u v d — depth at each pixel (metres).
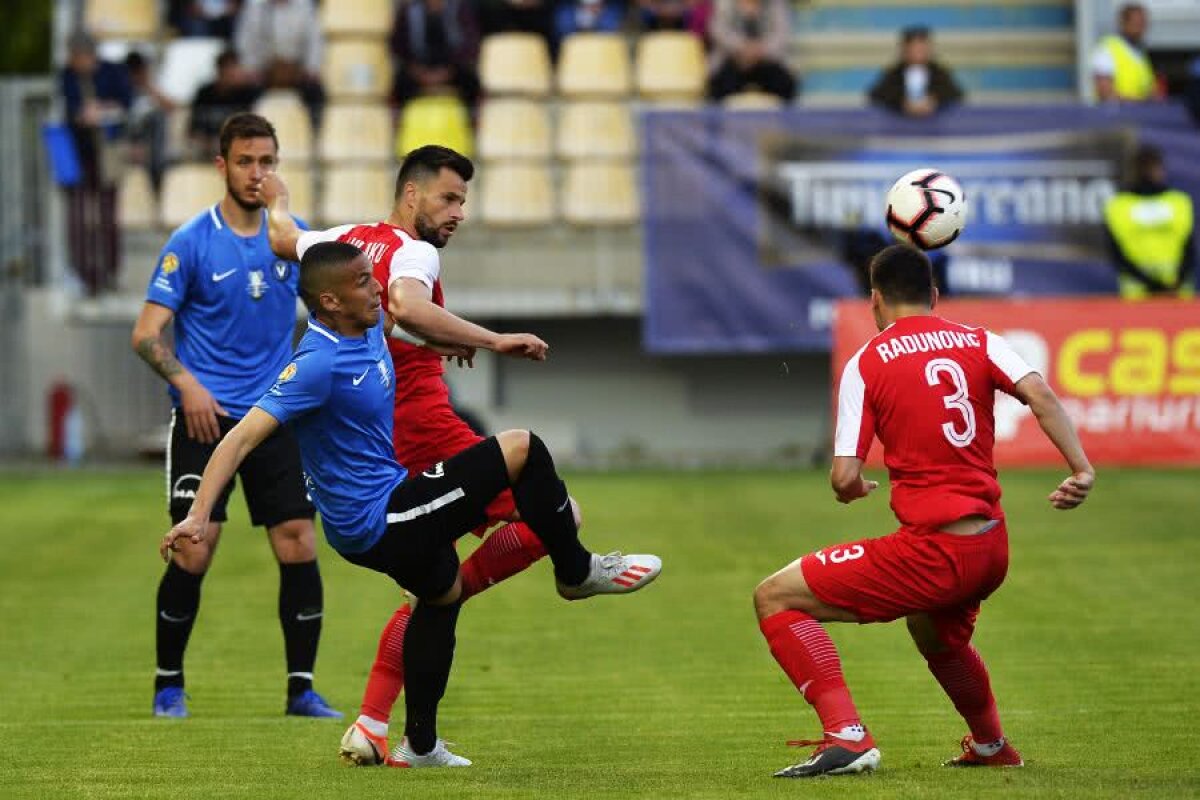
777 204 58.25
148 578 41.75
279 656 33.50
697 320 58.34
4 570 42.66
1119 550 42.72
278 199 24.28
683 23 64.88
